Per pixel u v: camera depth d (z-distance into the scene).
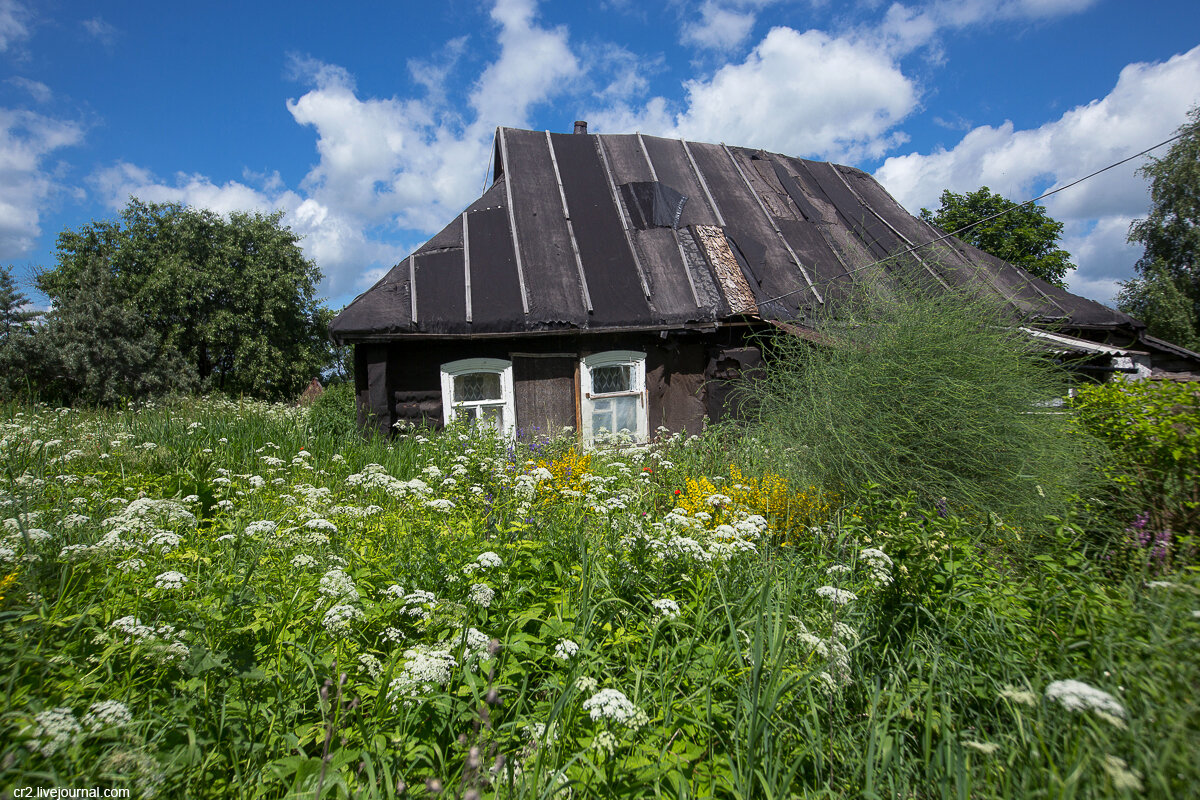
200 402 11.02
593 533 3.96
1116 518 4.60
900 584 3.23
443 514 4.33
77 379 16.45
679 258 10.24
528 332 8.73
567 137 11.87
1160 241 21.78
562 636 2.78
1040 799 2.01
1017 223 24.36
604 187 11.12
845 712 2.62
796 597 3.48
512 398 8.92
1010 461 4.92
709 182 11.98
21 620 2.42
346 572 3.23
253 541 3.43
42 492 4.66
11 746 1.79
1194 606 2.60
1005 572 3.85
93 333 17.12
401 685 2.22
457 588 2.97
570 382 9.26
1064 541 3.77
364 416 8.41
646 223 10.67
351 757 2.06
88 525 3.79
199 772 2.04
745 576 3.63
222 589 2.77
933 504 4.83
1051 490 4.67
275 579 3.17
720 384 9.54
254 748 2.15
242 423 8.08
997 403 5.07
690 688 2.74
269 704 2.35
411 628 2.84
